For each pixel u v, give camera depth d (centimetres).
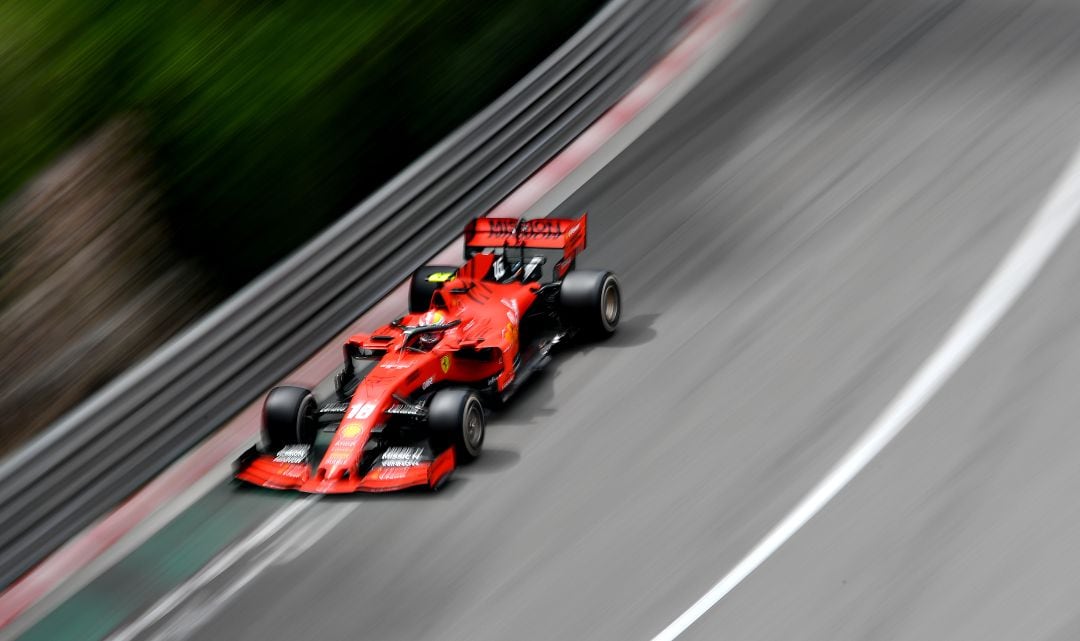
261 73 5894
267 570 3609
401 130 6316
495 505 3684
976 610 2936
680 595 3166
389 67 6272
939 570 3075
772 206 5297
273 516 3859
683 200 5538
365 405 3884
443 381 4122
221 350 4550
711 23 7125
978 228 4706
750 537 3331
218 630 3394
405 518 3700
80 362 5078
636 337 4541
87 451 4088
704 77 6619
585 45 6581
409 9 6456
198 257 5525
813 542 3256
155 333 5284
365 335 4238
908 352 4028
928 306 4266
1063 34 6306
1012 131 5425
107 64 5875
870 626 2947
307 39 6112
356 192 6103
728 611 3075
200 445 4394
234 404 4553
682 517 3469
